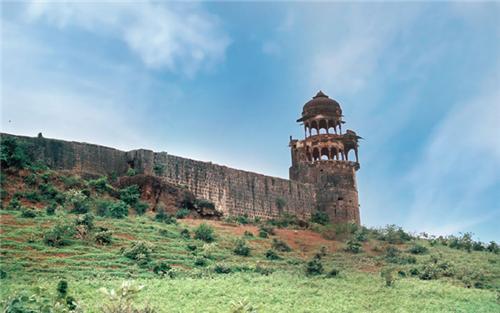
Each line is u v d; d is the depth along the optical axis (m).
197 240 51.72
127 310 21.83
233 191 66.75
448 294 41.84
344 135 78.50
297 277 44.88
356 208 75.94
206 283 39.22
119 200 55.69
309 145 78.00
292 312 33.78
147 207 57.00
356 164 78.31
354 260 54.50
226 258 48.81
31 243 42.66
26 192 51.53
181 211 59.16
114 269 40.62
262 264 48.94
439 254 58.38
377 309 36.44
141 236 49.00
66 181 54.50
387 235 65.12
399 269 51.19
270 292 38.28
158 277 40.50
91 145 59.00
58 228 44.41
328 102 80.12
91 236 45.81
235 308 23.78
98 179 56.69
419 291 41.94
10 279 35.12
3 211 47.94
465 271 50.91
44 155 55.72
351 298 38.91
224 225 60.81
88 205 52.12
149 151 60.66
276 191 70.88
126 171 60.31
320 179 75.44
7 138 53.62
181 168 62.72
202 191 63.72
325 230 65.00
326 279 45.28
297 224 68.50
